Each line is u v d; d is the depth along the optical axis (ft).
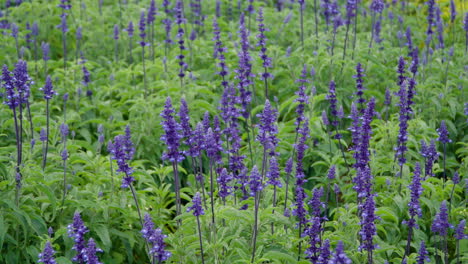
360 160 6.03
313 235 5.56
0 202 5.80
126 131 5.74
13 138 6.86
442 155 7.04
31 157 6.25
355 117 6.12
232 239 5.69
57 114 7.35
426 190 6.35
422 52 8.01
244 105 6.73
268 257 5.50
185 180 7.10
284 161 6.95
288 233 5.86
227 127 6.41
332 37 8.01
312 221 5.62
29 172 5.96
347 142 7.23
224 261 5.65
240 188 6.20
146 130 7.15
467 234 6.20
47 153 6.43
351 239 5.83
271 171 5.51
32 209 5.87
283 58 7.83
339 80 7.63
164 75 7.84
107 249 5.91
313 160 6.97
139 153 7.00
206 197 6.13
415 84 6.89
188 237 5.62
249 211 5.58
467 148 6.85
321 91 7.49
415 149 6.99
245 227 5.85
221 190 5.75
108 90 7.56
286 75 7.77
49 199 5.88
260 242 5.69
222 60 7.11
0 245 5.67
